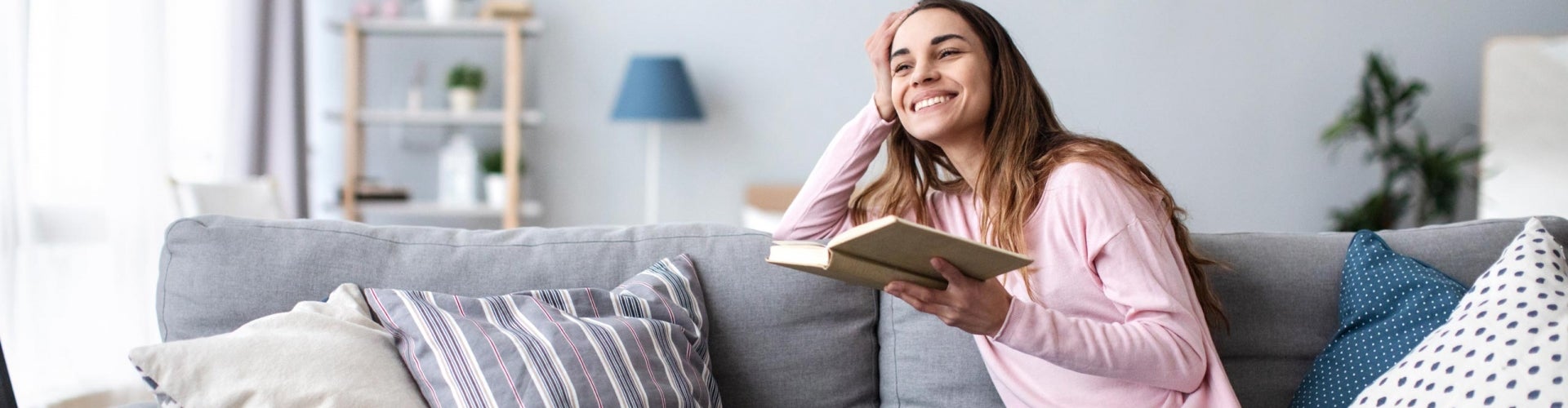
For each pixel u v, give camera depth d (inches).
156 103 123.5
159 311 64.0
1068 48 188.4
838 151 67.9
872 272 45.9
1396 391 51.4
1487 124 173.0
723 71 190.5
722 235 68.1
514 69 175.5
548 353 56.1
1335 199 187.2
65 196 113.4
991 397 64.3
